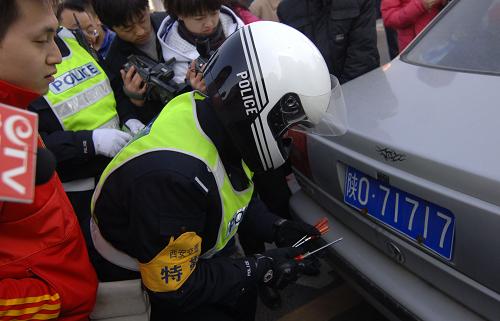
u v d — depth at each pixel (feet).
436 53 6.49
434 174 4.16
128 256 3.83
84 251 3.32
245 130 3.42
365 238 5.41
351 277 5.43
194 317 4.15
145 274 3.37
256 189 7.68
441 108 5.00
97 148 5.08
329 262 5.84
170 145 3.34
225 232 3.74
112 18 6.14
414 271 4.69
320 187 6.16
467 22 6.50
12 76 2.62
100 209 3.64
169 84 5.83
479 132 4.31
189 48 6.26
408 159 4.42
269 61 3.38
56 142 4.99
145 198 3.20
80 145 5.05
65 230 3.06
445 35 6.63
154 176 3.19
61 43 5.43
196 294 3.50
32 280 2.85
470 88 5.22
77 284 3.14
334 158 5.54
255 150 3.50
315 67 3.54
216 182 3.44
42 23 2.59
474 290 3.97
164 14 7.20
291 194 7.77
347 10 8.43
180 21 6.31
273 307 7.06
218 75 3.48
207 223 3.60
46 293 2.90
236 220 3.82
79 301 3.15
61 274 3.01
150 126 3.68
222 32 6.49
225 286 3.62
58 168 5.20
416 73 6.22
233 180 3.76
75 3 8.24
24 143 1.80
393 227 4.78
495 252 3.66
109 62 6.80
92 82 5.55
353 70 8.84
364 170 5.02
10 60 2.56
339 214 5.85
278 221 4.97
